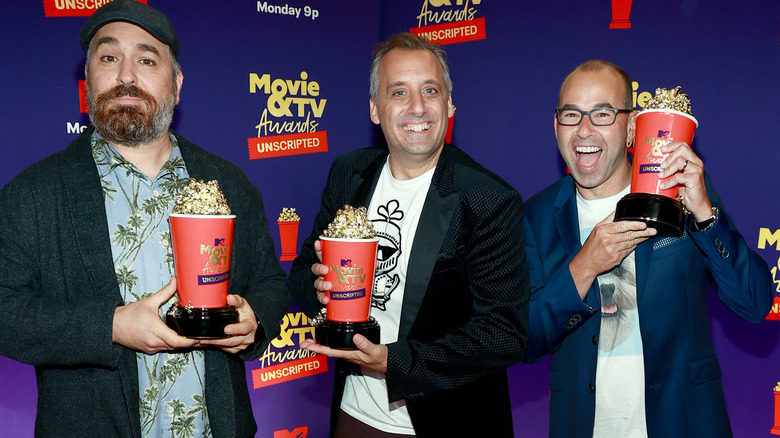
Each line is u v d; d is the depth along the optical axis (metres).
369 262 1.50
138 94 1.53
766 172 2.67
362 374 1.81
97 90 1.54
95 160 1.57
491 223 1.64
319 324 1.56
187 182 1.64
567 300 1.77
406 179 1.81
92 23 1.55
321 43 3.46
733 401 2.80
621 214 1.63
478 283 1.65
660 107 1.58
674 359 1.76
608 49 2.97
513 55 3.23
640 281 1.77
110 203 1.55
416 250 1.69
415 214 1.75
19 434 2.71
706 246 1.70
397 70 1.67
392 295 1.75
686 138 1.58
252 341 1.51
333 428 1.92
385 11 3.67
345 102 3.57
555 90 3.12
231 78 3.15
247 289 1.74
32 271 1.48
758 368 2.77
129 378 1.46
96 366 1.45
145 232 1.56
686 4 2.78
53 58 2.71
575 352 1.85
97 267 1.48
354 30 3.58
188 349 1.51
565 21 3.08
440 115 1.69
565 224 1.94
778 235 2.68
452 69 3.44
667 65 2.84
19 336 1.38
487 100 3.33
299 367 3.49
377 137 3.71
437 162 1.79
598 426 1.82
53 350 1.38
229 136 3.16
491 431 1.76
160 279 1.56
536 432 3.29
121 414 1.45
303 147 3.43
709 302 2.84
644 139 1.60
